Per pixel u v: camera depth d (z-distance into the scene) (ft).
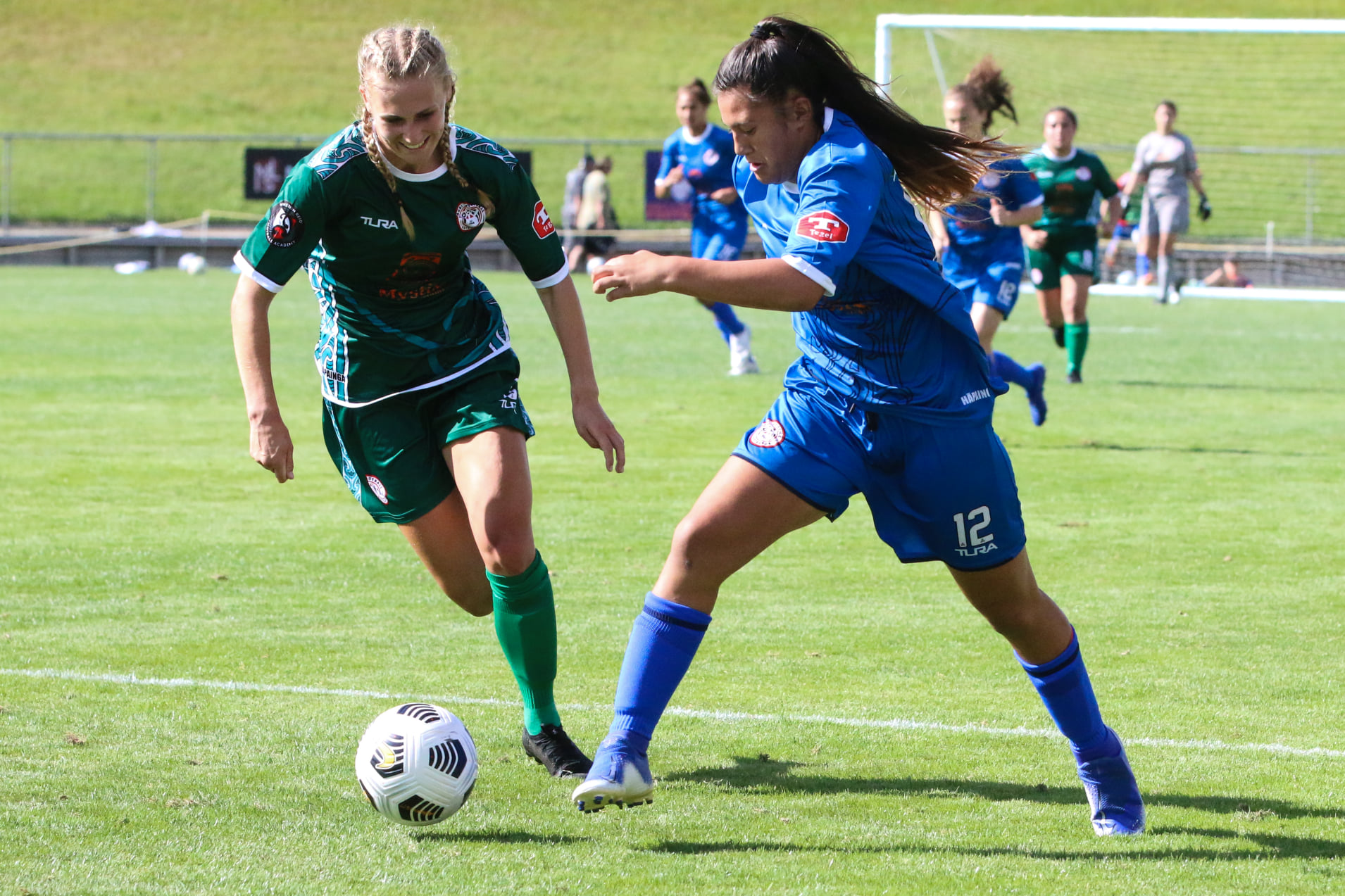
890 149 42.83
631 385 154.30
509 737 52.95
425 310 49.90
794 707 57.00
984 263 116.47
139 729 52.60
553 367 168.45
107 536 86.28
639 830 43.88
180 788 46.55
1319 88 400.26
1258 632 68.23
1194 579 78.54
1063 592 75.72
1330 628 69.00
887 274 42.01
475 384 49.98
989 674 61.72
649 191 326.85
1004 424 131.23
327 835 42.83
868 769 49.93
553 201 400.67
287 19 514.68
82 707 55.11
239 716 54.49
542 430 126.41
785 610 72.18
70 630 66.39
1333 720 55.52
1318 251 326.44
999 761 50.88
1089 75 404.57
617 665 62.54
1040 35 406.21
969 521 43.34
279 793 46.42
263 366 47.21
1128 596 74.90
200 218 379.55
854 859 41.57
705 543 42.50
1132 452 117.70
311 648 64.23
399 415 50.42
